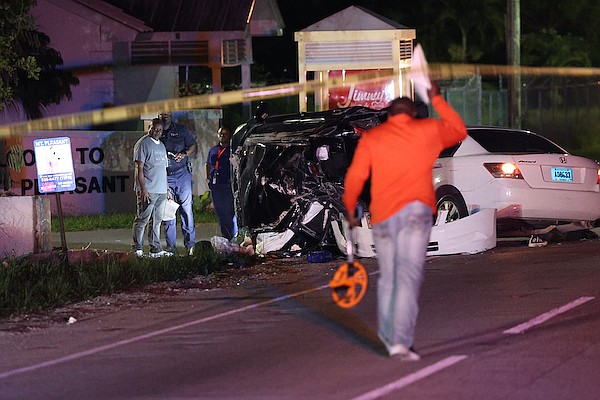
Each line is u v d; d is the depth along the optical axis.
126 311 22.38
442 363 16.02
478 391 14.38
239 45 55.22
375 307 21.25
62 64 47.25
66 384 16.19
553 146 30.64
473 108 71.12
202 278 26.41
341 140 28.03
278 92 59.97
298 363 16.61
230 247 29.41
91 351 18.53
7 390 15.98
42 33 45.38
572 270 24.42
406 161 16.09
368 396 14.38
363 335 18.52
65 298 23.33
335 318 20.30
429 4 82.88
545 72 82.75
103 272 25.70
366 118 28.47
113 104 50.38
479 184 29.06
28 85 45.28
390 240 16.20
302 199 28.61
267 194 29.31
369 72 47.25
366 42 47.03
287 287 24.53
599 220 30.52
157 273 26.16
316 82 47.34
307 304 22.08
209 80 74.69
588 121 76.06
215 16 51.53
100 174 45.03
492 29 83.88
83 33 49.69
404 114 16.45
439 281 23.94
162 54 51.41
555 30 87.38
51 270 26.02
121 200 45.69
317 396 14.56
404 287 16.02
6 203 29.27
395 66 46.94
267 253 29.39
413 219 16.02
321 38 46.91
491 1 82.94
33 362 17.86
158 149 29.97
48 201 30.44
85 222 40.59
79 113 49.59
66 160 26.31
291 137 29.03
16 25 31.58
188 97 53.09
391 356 16.44
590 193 29.80
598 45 90.94
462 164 29.31
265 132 30.62
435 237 27.84
